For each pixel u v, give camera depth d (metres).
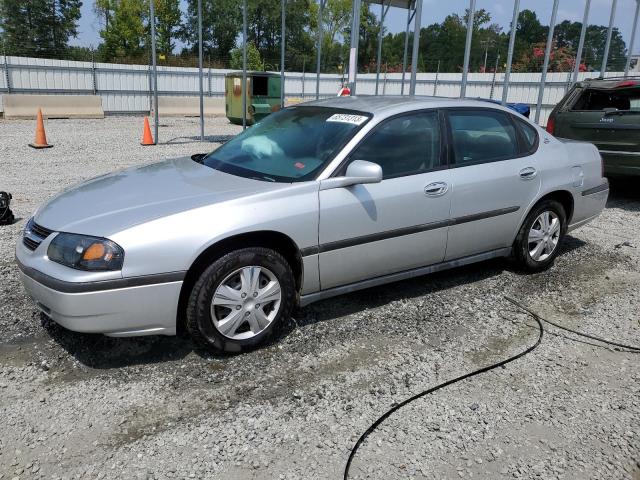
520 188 4.85
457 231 4.50
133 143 14.19
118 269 3.17
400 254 4.21
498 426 3.02
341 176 3.87
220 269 3.42
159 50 47.44
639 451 2.86
